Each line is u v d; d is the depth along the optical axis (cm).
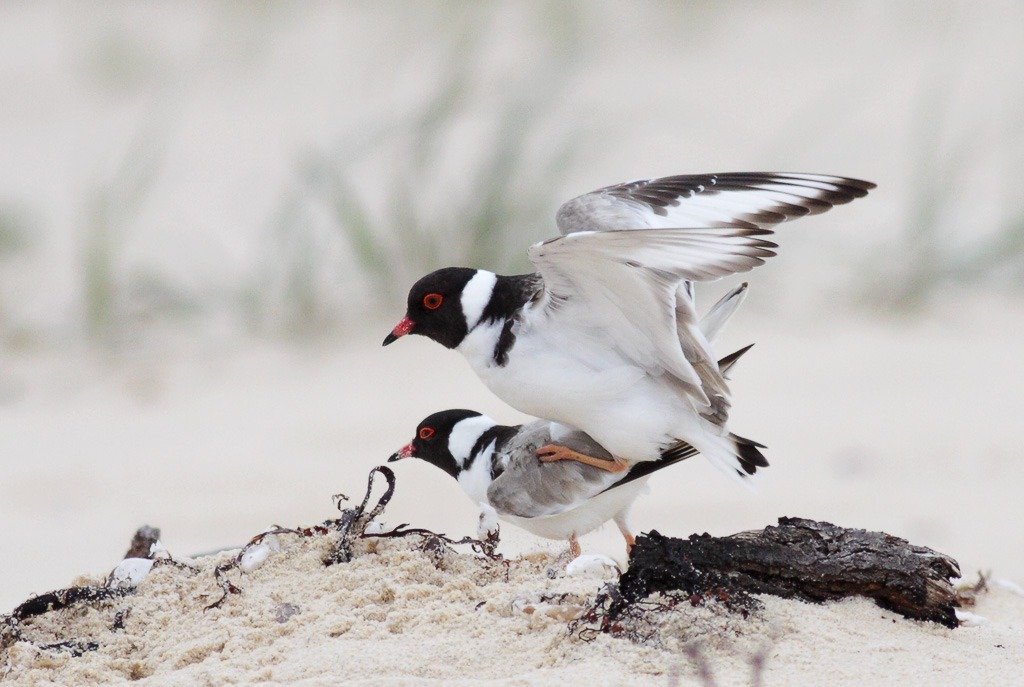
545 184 1738
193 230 1959
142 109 2525
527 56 2586
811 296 1739
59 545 1166
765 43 2784
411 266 1698
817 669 685
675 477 1305
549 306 806
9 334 1698
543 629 738
